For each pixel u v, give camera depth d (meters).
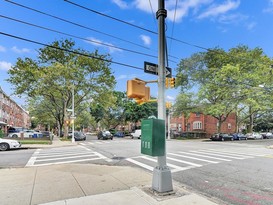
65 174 7.95
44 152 15.80
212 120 50.12
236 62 37.19
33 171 8.55
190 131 50.50
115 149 17.44
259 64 34.44
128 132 55.44
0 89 45.88
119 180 7.04
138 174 7.92
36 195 5.59
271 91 32.94
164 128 5.62
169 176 5.61
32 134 33.19
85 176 7.62
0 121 43.53
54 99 36.16
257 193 6.11
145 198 5.24
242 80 33.88
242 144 27.73
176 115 43.03
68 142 27.00
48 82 31.17
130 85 5.98
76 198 5.30
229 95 35.72
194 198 5.25
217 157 13.03
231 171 8.95
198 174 8.42
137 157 12.84
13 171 8.61
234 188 6.59
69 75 31.17
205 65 40.09
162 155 5.53
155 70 6.25
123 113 56.56
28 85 31.20
